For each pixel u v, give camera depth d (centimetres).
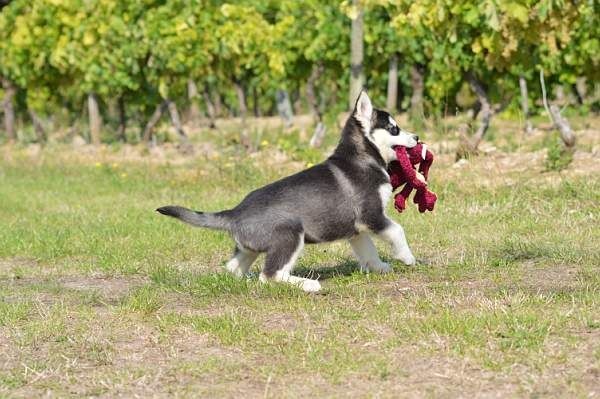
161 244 1155
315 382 605
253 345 685
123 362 664
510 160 1662
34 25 2645
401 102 2948
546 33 1558
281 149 2111
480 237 1097
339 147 894
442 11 1549
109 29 2394
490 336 670
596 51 2227
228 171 1803
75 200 1659
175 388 605
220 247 1132
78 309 816
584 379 583
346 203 870
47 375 638
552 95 2617
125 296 870
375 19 2402
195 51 2344
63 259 1109
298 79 2814
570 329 681
